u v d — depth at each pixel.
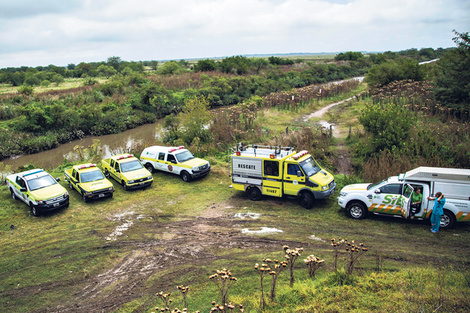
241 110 32.22
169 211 13.96
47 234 12.34
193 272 9.40
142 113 40.56
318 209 13.14
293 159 13.31
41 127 33.12
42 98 42.00
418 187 10.91
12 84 65.81
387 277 7.82
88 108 36.62
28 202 14.22
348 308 6.60
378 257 8.98
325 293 7.27
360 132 24.39
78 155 26.62
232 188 16.30
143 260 10.26
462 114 24.14
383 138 18.53
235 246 10.71
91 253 10.83
